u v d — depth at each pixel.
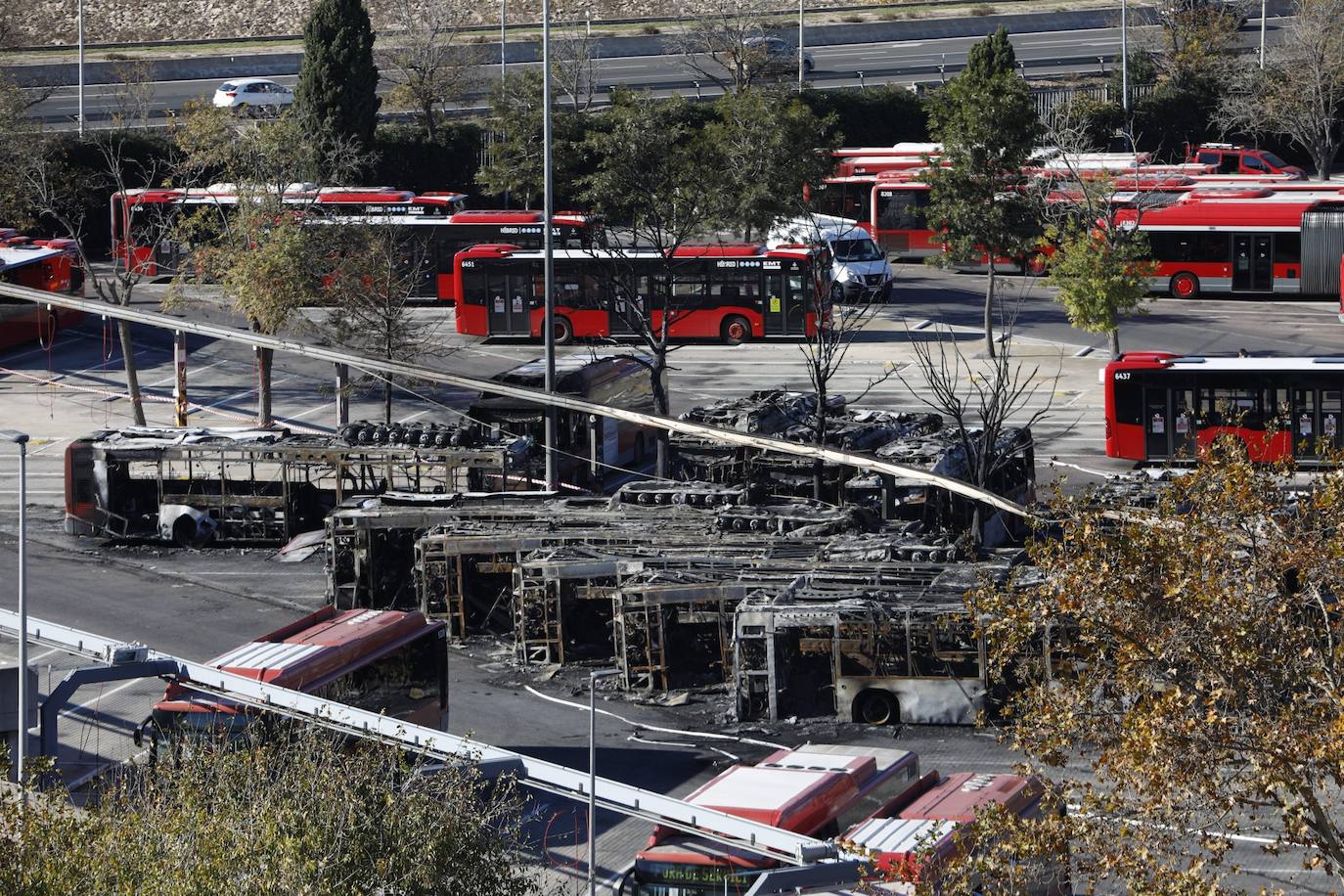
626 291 138.12
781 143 177.00
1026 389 154.25
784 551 95.56
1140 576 55.00
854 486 112.31
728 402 128.88
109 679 71.25
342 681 76.19
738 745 82.19
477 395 157.50
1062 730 55.12
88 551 116.19
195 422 148.12
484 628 100.06
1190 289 195.38
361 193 199.88
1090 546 56.19
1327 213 189.38
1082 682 55.34
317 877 50.91
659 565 93.69
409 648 80.38
